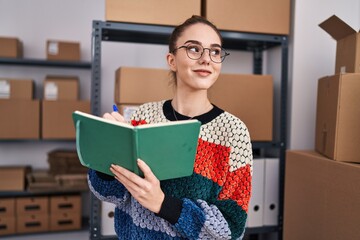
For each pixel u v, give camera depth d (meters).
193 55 0.87
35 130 2.52
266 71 2.27
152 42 2.06
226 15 1.74
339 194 1.27
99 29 1.62
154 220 0.88
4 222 2.53
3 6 2.75
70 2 2.84
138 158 0.71
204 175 0.86
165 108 0.98
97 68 1.63
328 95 1.42
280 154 1.88
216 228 0.80
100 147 0.76
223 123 0.89
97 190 0.94
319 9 1.94
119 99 1.70
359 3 1.99
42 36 2.81
